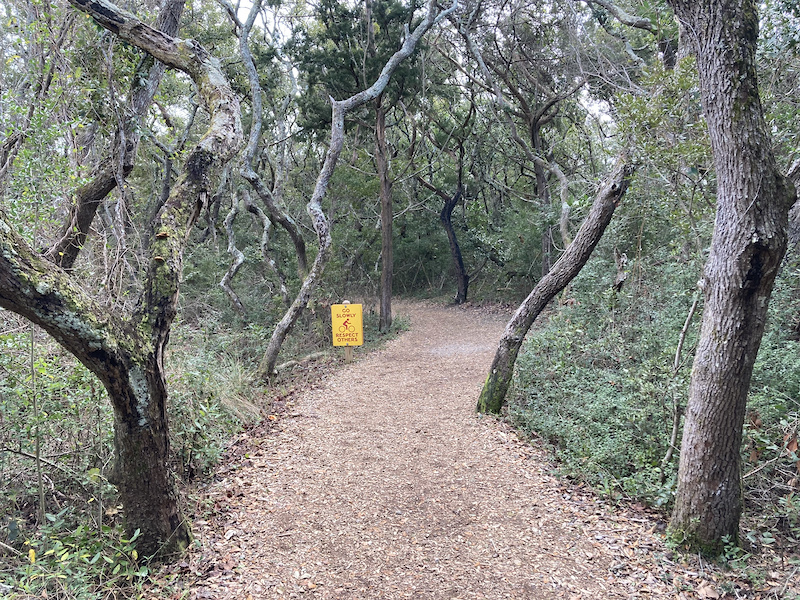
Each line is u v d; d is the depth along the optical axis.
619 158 5.75
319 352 10.10
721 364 3.14
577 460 4.61
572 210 10.86
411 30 11.52
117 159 5.12
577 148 17.36
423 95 13.85
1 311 3.88
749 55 2.83
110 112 5.15
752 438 3.91
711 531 3.26
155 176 12.41
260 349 9.32
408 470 4.74
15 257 2.33
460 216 18.86
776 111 4.91
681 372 4.85
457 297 16.52
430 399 6.93
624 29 10.76
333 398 7.12
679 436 4.49
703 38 2.92
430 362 9.12
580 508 3.99
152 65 5.36
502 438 5.43
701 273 5.27
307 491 4.34
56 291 2.45
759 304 3.03
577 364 6.72
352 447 5.31
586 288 8.62
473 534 3.67
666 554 3.35
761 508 3.79
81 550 3.09
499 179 20.77
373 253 15.30
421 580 3.15
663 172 5.32
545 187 14.30
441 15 9.79
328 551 3.46
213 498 4.18
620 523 3.76
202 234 15.10
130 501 3.10
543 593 3.02
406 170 14.12
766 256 2.92
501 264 16.81
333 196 13.67
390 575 3.20
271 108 15.87
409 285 19.56
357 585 3.10
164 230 3.05
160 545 3.20
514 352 6.13
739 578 3.11
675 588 3.04
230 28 13.04
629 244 8.55
